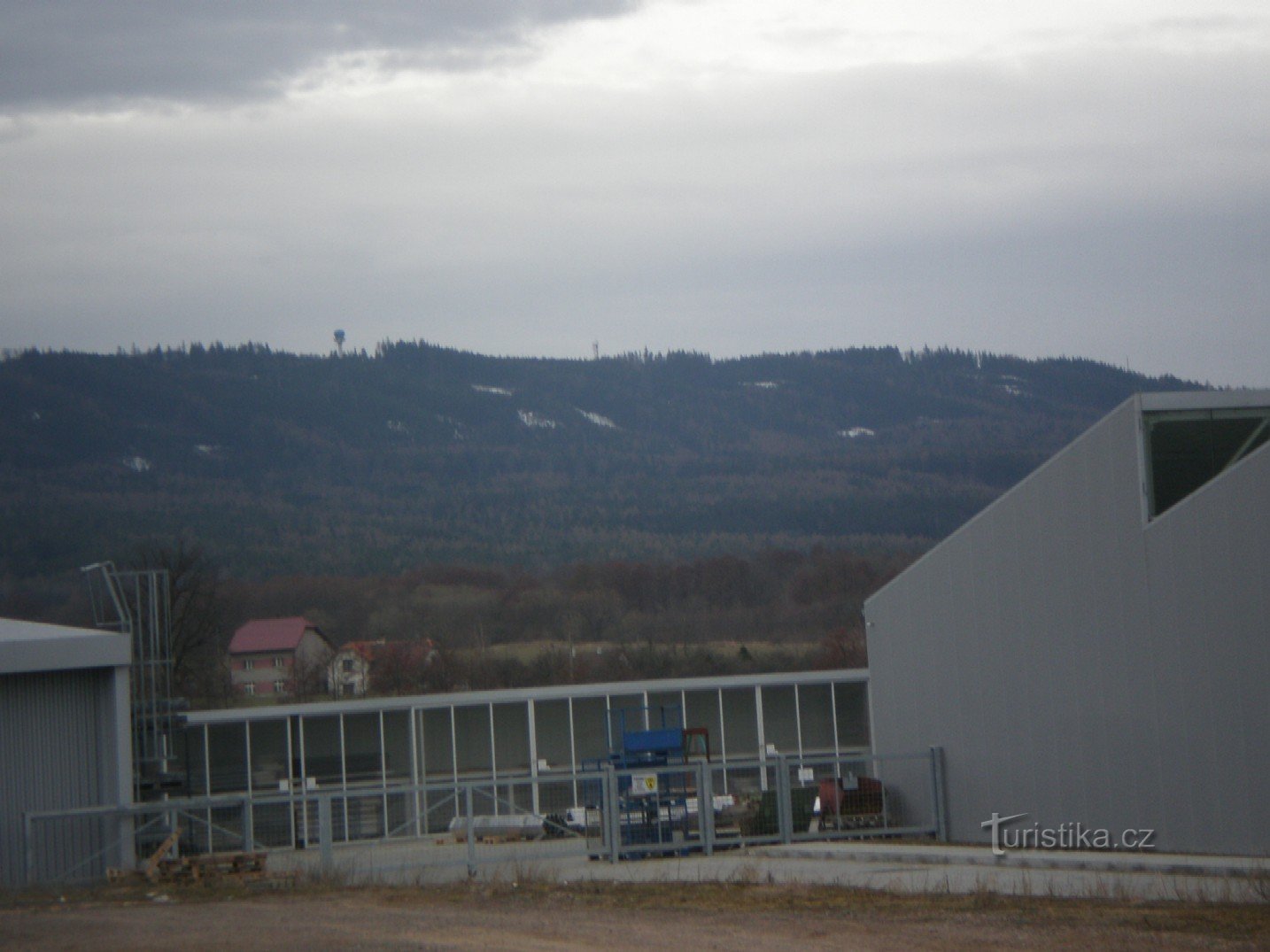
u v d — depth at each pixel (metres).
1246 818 17.56
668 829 21.67
